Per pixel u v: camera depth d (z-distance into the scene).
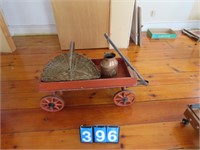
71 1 1.70
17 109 1.30
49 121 1.20
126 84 1.19
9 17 2.25
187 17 2.50
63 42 2.00
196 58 1.88
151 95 1.40
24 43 2.19
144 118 1.21
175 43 2.18
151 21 2.48
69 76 1.13
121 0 1.71
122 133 1.11
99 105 1.32
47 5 2.21
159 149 1.03
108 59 1.17
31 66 1.76
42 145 1.06
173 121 1.19
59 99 1.22
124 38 1.99
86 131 1.02
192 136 1.10
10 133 1.13
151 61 1.82
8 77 1.61
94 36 1.97
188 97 1.38
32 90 1.46
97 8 1.77
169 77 1.60
